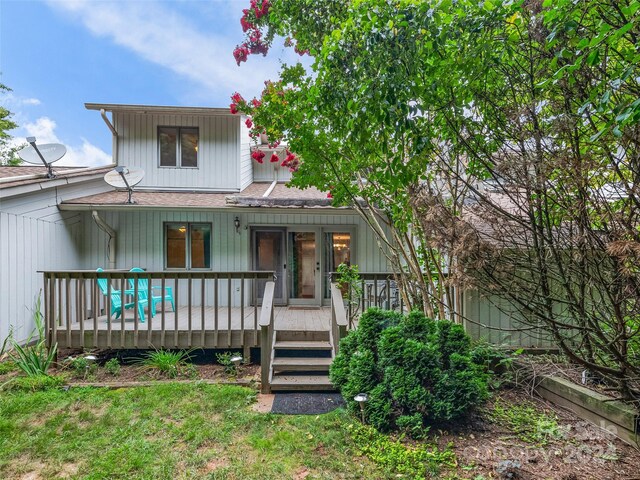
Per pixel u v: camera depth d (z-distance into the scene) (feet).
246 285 26.11
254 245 26.37
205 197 27.07
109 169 27.76
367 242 26.37
